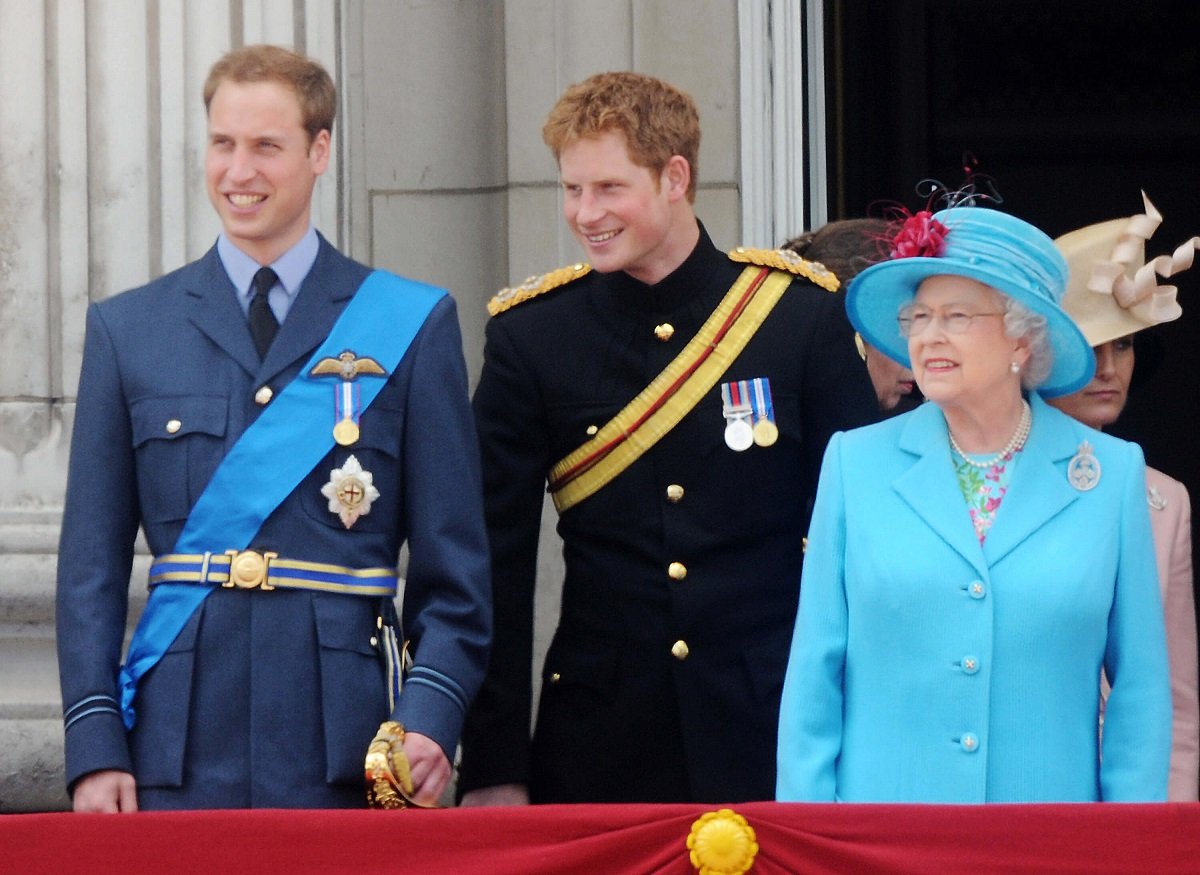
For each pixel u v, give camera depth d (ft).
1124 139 103.65
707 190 70.23
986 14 102.42
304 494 47.91
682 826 42.52
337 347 48.96
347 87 69.97
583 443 54.44
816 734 45.85
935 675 44.68
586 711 53.57
